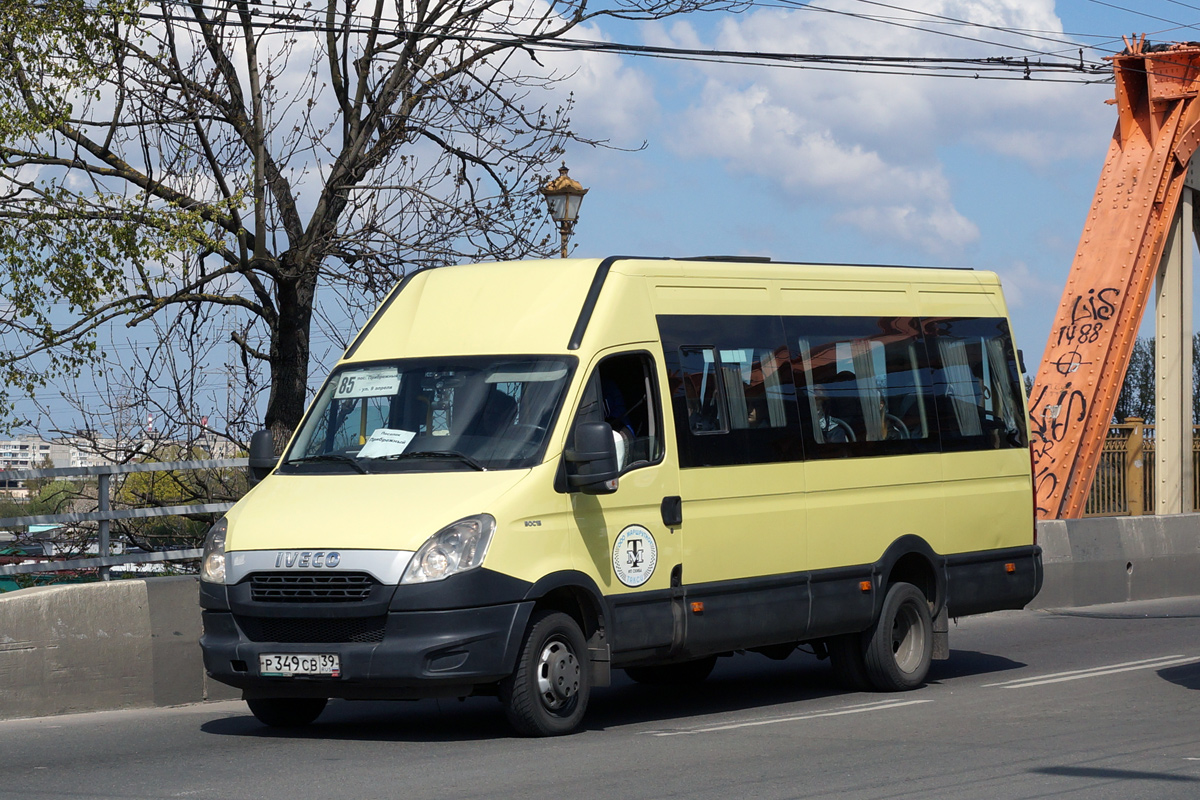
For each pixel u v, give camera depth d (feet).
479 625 29.43
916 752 29.12
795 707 37.29
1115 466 75.31
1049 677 42.37
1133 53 75.61
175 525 61.57
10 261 49.73
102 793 25.13
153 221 51.21
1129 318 74.90
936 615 41.22
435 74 64.28
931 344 42.09
